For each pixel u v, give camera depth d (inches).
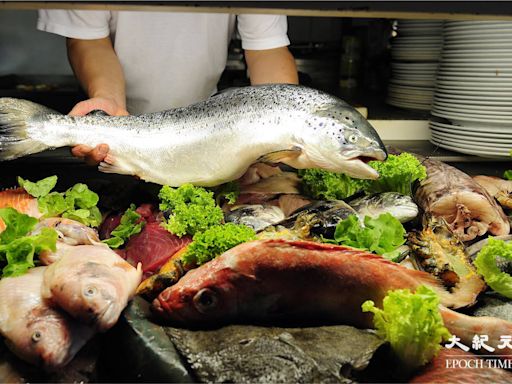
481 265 55.0
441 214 69.5
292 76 100.4
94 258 50.8
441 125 102.1
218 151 65.2
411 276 48.6
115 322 46.8
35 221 56.2
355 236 57.6
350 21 168.2
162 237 61.1
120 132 67.5
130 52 104.8
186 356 43.8
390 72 152.8
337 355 43.8
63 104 142.3
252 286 47.1
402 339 44.1
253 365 42.7
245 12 53.2
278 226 59.9
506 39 90.1
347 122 62.0
